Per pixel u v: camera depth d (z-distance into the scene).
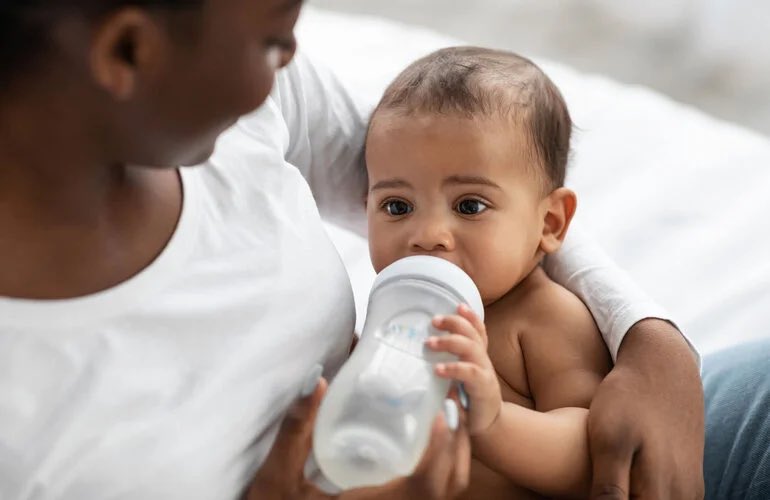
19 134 0.65
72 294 0.70
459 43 1.90
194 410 0.75
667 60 2.94
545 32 3.06
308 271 0.86
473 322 0.84
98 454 0.69
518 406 0.96
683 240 1.50
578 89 1.81
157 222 0.76
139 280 0.73
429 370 0.80
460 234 1.06
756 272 1.44
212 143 0.70
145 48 0.61
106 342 0.71
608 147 1.67
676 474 0.93
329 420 0.76
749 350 1.16
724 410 1.11
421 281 0.86
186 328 0.75
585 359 1.06
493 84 1.10
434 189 1.06
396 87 1.13
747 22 2.84
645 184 1.59
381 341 0.82
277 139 0.94
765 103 2.81
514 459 0.94
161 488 0.72
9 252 0.67
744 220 1.53
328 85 1.12
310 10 2.03
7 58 0.62
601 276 1.10
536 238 1.12
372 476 0.76
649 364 0.98
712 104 2.81
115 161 0.69
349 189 1.18
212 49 0.63
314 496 0.81
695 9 2.92
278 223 0.85
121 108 0.64
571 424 0.96
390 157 1.08
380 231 1.09
